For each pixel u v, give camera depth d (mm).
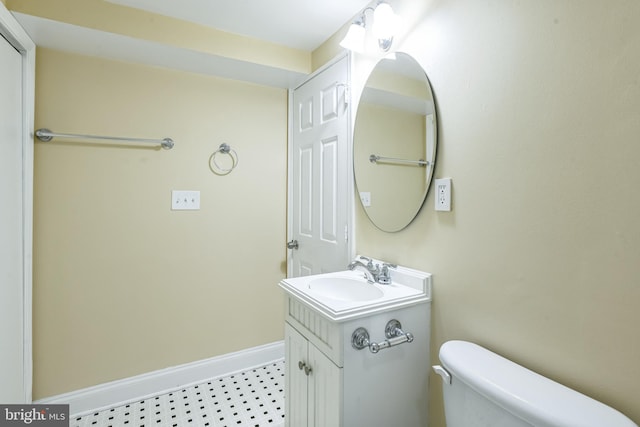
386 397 1115
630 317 712
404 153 1326
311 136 2002
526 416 721
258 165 2188
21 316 1492
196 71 1942
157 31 1591
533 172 891
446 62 1144
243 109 2119
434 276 1210
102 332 1751
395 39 1374
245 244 2154
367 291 1334
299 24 1714
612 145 736
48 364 1626
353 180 1649
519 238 928
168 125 1889
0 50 1299
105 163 1739
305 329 1226
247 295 2168
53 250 1629
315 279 1415
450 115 1134
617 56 725
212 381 1998
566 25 814
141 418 1643
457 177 1113
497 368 879
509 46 946
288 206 2277
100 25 1469
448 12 1136
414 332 1178
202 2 1517
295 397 1316
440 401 1186
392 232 1405
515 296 940
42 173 1599
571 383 813
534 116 886
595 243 768
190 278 1980
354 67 1625
